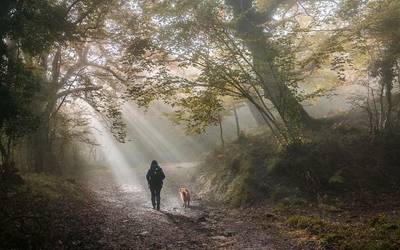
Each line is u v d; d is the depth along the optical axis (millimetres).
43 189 15961
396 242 7855
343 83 19891
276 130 20250
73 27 13867
